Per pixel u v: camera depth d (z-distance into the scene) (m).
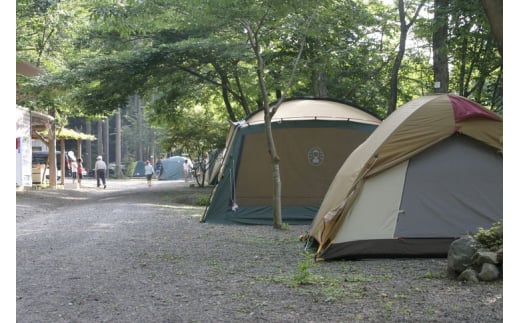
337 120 14.40
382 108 23.94
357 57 21.50
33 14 25.30
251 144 14.34
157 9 13.38
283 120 14.34
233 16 12.73
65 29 26.67
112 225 13.48
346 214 8.76
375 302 6.14
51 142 28.83
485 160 9.00
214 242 10.84
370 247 8.73
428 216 8.85
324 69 19.92
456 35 15.47
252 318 5.63
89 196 25.61
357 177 8.84
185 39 20.75
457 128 8.84
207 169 33.03
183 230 12.64
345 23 19.42
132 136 60.88
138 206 18.84
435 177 8.94
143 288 6.95
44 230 12.60
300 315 5.71
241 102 22.58
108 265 8.42
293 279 7.30
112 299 6.40
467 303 6.04
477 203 8.89
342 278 7.41
